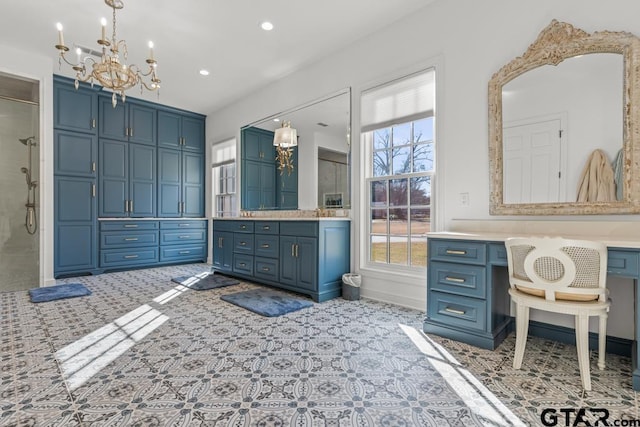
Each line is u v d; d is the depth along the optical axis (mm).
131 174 4941
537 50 2238
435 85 2764
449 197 2680
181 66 3926
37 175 3865
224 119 5387
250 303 3037
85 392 1539
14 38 3332
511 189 2365
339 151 3557
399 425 1315
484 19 2500
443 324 2246
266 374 1725
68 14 2885
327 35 3266
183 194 5535
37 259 3830
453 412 1400
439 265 2271
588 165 2070
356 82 3383
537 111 2258
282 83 4262
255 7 2809
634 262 1567
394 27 3055
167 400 1478
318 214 3668
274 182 4391
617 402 1471
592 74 2059
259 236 3822
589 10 2066
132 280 4148
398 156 3135
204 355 1952
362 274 3338
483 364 1847
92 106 4539
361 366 1818
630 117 1927
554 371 1769
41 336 2240
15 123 3803
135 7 2785
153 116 5199
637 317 1574
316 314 2762
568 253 1614
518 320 1805
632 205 1916
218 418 1351
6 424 1298
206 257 5777
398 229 3135
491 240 2023
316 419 1351
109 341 2160
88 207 4477
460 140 2621
